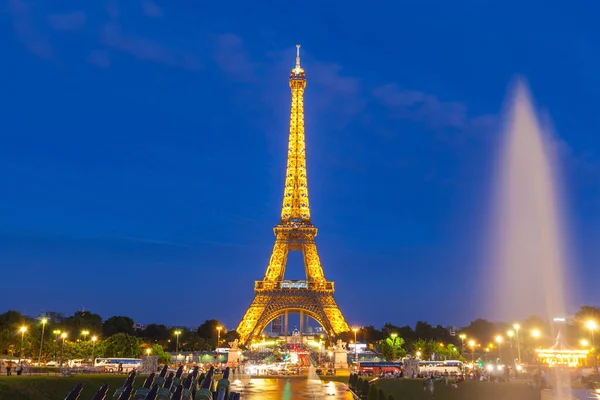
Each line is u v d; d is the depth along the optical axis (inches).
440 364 7637.8
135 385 4232.3
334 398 3828.7
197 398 1737.2
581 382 4694.9
